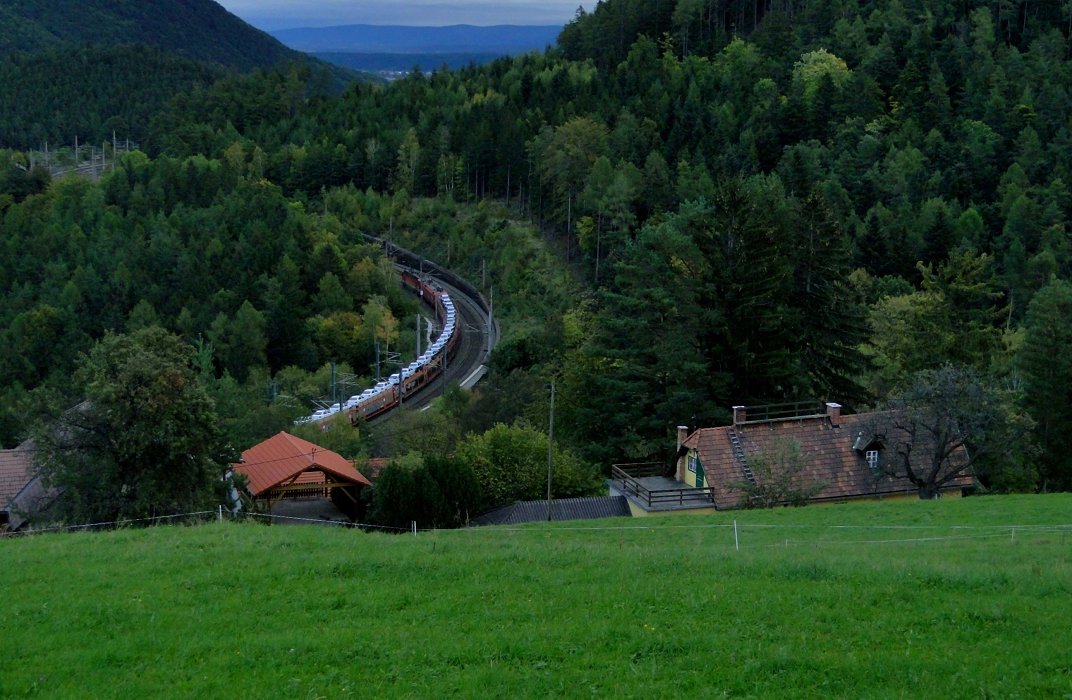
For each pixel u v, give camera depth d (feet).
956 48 581.12
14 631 69.15
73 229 515.09
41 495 155.84
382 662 63.16
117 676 62.34
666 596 74.33
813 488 147.54
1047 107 519.19
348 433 250.78
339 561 83.82
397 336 411.95
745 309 208.13
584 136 506.48
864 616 69.56
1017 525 119.14
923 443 159.63
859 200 434.30
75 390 144.66
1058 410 197.47
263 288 437.58
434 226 555.28
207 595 76.43
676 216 274.77
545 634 66.69
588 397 225.56
